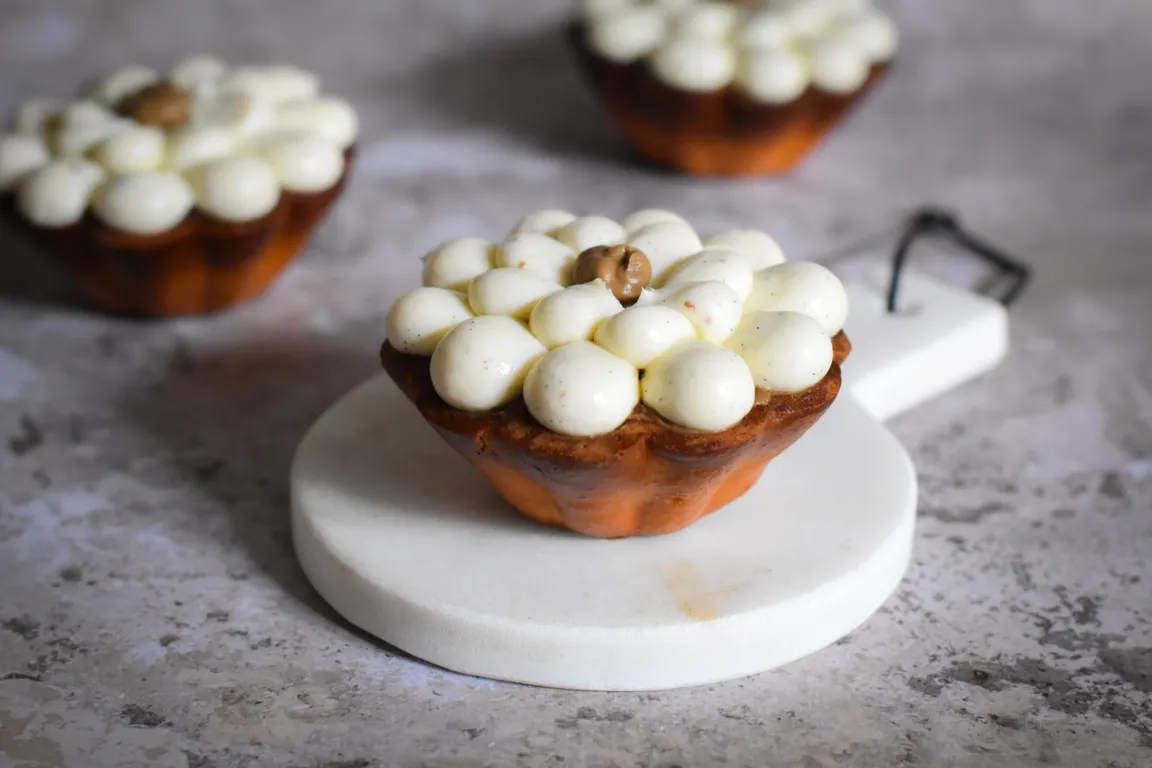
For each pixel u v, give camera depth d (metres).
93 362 0.49
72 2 0.71
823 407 0.37
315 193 0.49
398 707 0.37
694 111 0.57
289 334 0.51
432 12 0.71
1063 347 0.50
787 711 0.37
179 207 0.47
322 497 0.40
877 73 0.59
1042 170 0.62
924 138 0.65
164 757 0.36
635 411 0.36
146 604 0.40
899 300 0.48
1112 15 0.71
